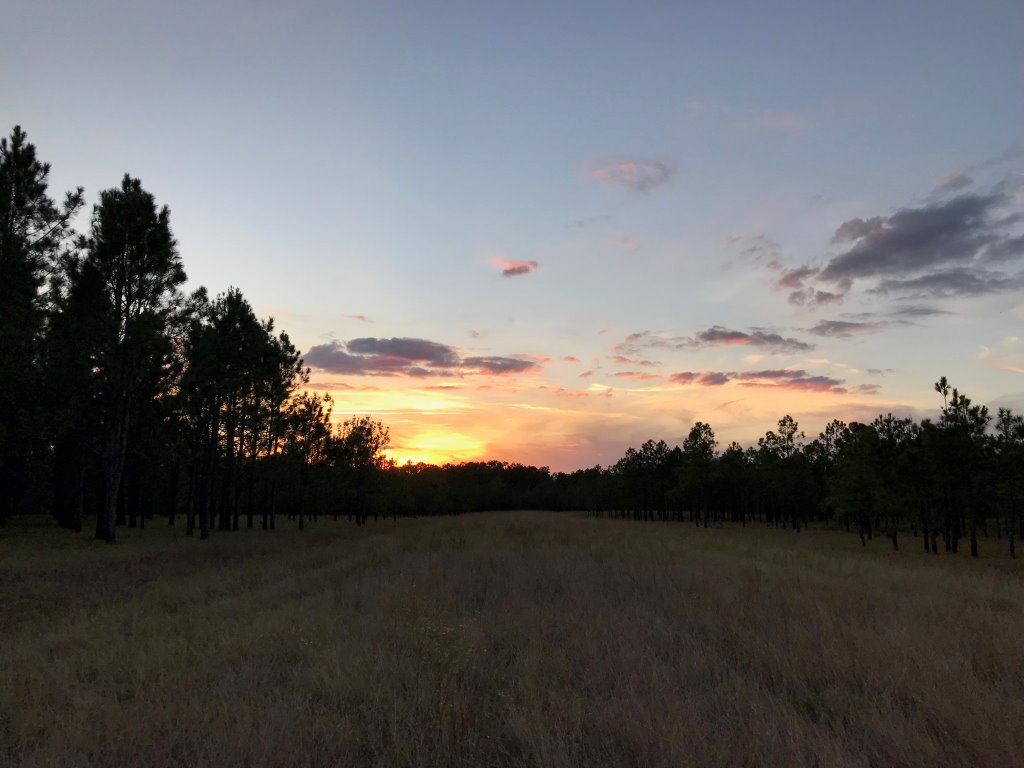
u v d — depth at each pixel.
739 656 6.61
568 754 4.16
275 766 4.05
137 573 16.31
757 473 60.06
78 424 29.77
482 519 54.72
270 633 7.68
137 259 25.92
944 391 34.28
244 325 33.97
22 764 4.10
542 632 7.56
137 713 4.95
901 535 54.56
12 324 21.12
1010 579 16.19
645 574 12.48
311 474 43.62
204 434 35.12
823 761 3.95
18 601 12.05
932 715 4.80
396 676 5.86
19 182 21.97
